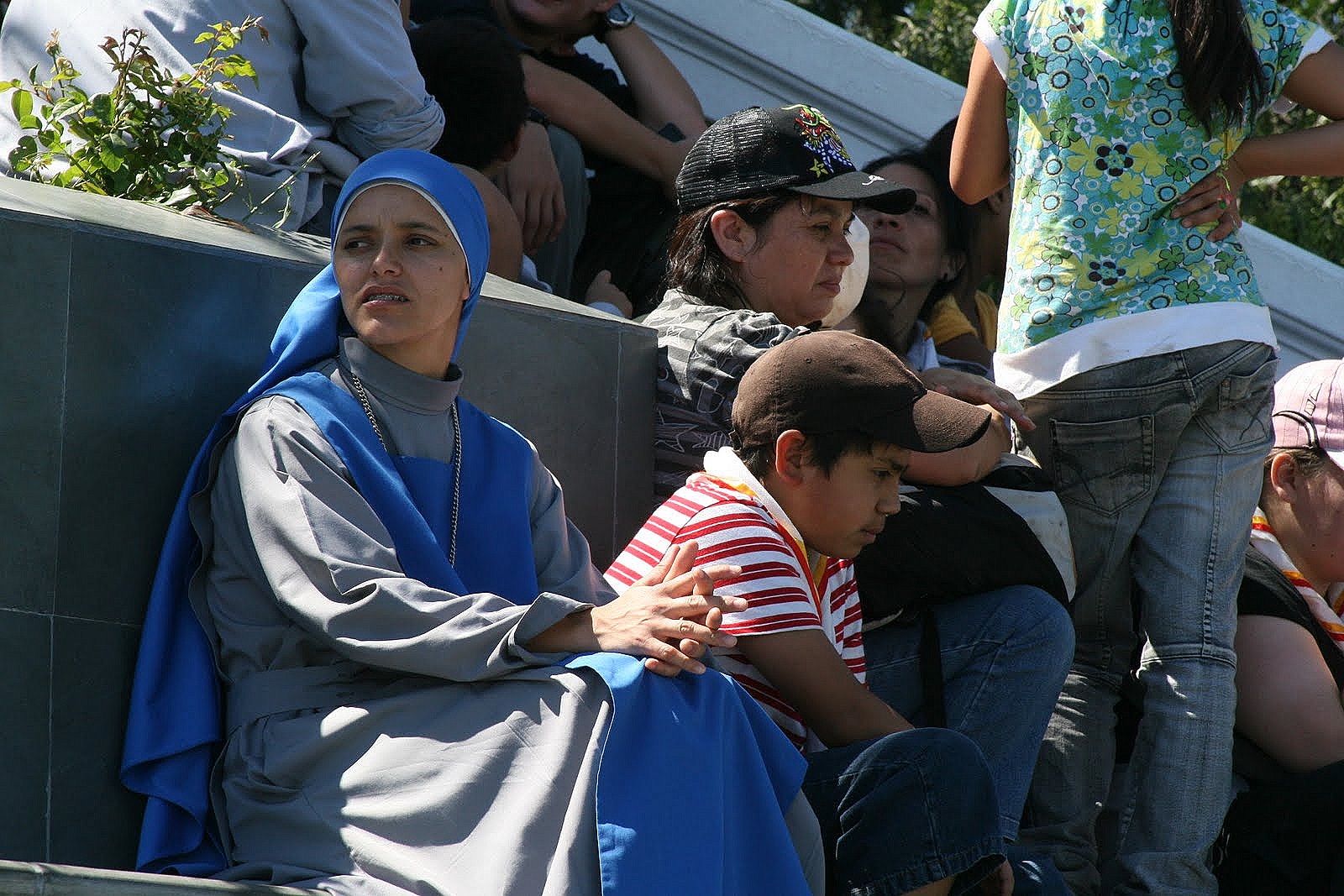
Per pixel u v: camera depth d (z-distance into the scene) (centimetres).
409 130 1531
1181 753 1396
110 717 1003
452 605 950
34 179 1334
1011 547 1307
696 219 1443
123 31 1370
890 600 1305
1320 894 1468
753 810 962
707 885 898
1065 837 1428
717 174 1436
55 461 993
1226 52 1365
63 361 1000
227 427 1045
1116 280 1398
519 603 1091
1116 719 1516
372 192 1068
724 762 954
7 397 973
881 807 1018
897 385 1138
